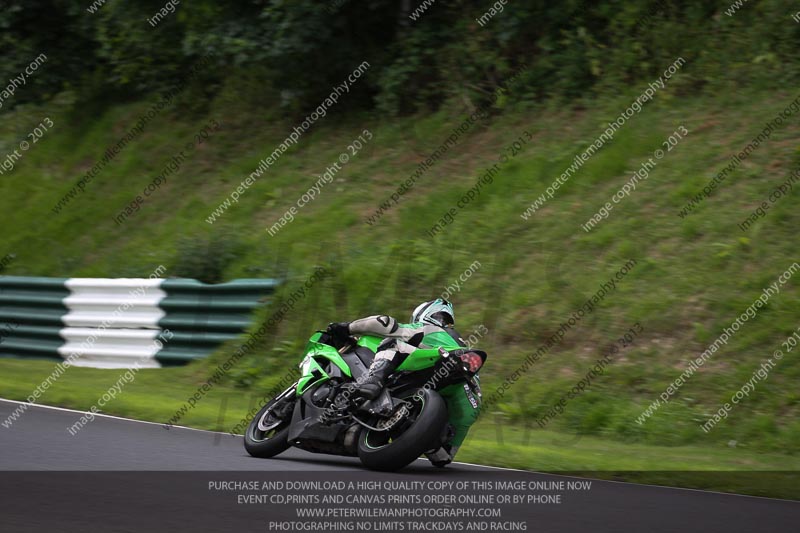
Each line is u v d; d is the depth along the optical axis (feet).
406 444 72.33
